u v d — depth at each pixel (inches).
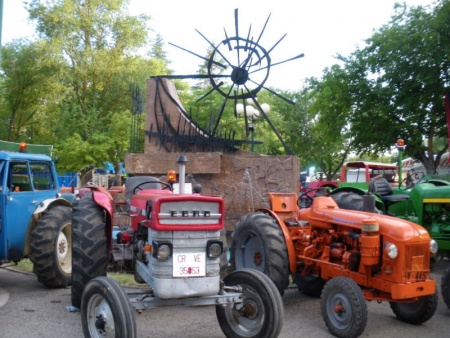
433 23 699.4
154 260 164.7
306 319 223.5
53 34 1154.7
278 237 237.0
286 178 356.5
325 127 869.2
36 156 286.5
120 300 152.2
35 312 227.3
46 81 1146.7
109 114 1128.2
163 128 397.4
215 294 168.7
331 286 201.0
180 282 163.0
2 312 227.3
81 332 198.8
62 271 273.7
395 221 205.0
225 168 367.6
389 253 194.4
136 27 1243.2
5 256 259.6
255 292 172.7
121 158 1101.7
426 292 199.8
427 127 785.6
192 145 388.2
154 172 376.5
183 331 200.7
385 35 757.9
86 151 1025.5
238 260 258.1
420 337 201.0
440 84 727.1
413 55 731.4
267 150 1059.3
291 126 1365.7
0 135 1222.3
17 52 1141.1
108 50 1222.3
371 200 232.4
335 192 317.1
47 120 1212.5
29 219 273.7
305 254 234.7
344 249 217.5
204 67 1187.3
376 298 201.0
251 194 361.4
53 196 295.3
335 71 825.5
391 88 759.1
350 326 191.8
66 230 284.0
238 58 388.5
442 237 301.6
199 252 167.0
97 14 1197.1
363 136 813.2
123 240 213.6
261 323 169.9
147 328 204.2
